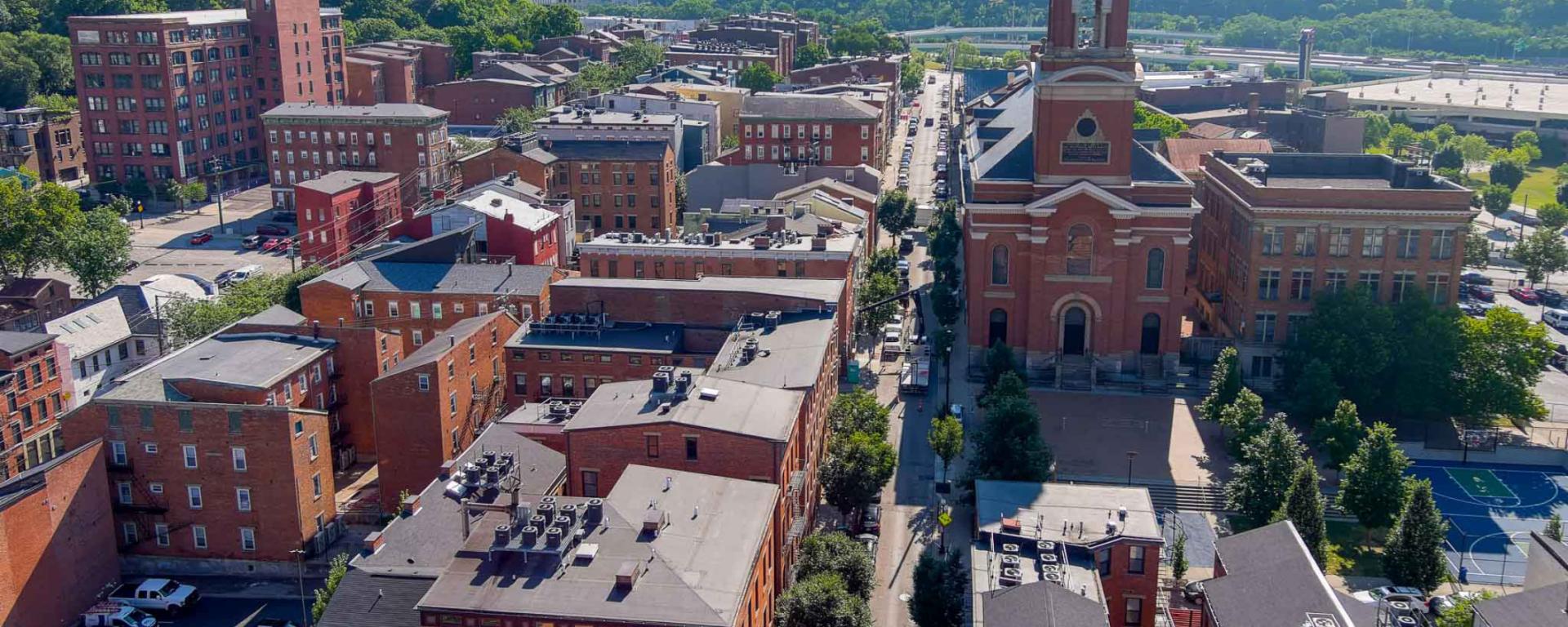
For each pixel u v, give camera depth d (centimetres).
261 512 11638
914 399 15375
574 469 10588
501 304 15525
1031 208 15338
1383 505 11419
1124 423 14412
